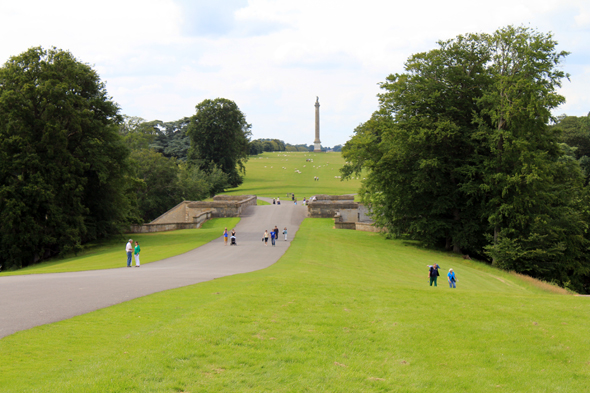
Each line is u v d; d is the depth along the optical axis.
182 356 10.16
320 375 9.87
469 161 42.91
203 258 32.38
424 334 13.29
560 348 12.38
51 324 12.23
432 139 41.06
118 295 16.62
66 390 7.97
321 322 13.89
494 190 40.16
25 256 40.00
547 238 39.16
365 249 40.66
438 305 17.16
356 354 11.43
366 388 9.40
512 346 12.50
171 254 34.75
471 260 41.66
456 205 43.78
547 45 38.16
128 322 12.62
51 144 40.03
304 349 11.47
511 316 15.66
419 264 35.38
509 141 38.72
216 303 15.16
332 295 18.03
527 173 37.38
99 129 44.50
